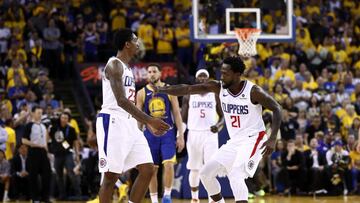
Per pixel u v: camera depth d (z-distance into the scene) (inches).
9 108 1189.1
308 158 1138.0
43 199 964.0
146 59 1459.2
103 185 518.0
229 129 558.9
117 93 494.0
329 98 1279.5
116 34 522.9
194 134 784.9
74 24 1503.4
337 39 1503.4
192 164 794.2
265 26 1101.7
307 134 1184.8
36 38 1382.9
